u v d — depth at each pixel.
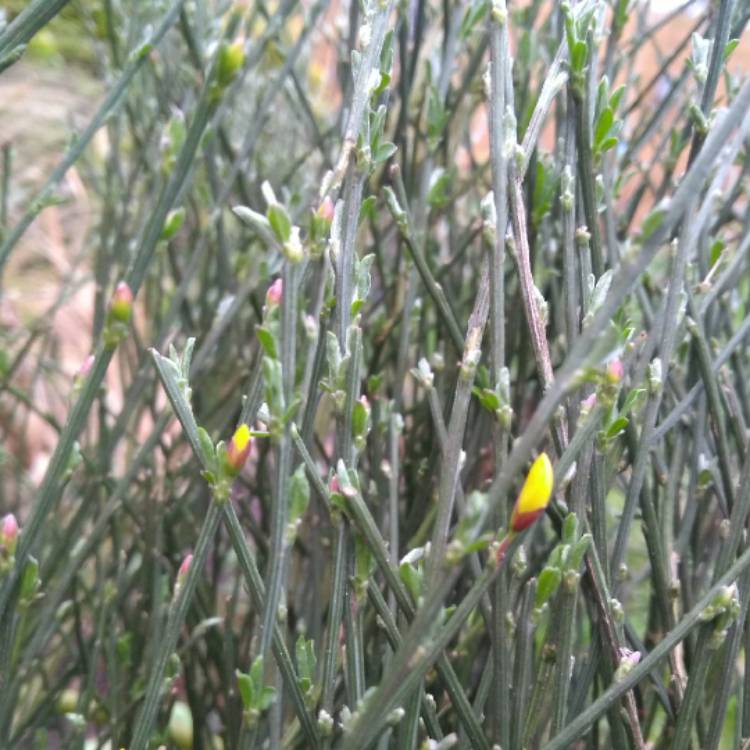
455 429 0.25
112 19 0.50
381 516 0.36
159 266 0.52
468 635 0.34
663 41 0.63
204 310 0.49
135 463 0.37
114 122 0.53
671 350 0.28
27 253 0.88
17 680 0.34
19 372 0.75
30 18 0.29
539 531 0.39
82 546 0.35
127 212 0.49
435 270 0.42
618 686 0.26
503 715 0.26
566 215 0.28
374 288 0.49
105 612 0.38
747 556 0.27
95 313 0.48
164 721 0.38
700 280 0.35
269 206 0.21
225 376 0.51
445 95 0.39
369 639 0.34
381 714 0.21
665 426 0.30
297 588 0.45
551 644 0.27
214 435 0.43
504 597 0.26
